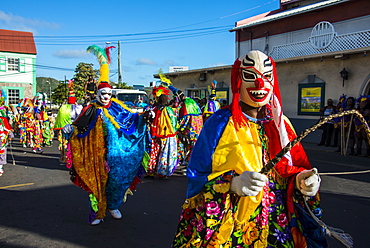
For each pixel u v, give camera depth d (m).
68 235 4.04
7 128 7.39
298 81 14.26
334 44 14.45
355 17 14.20
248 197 2.12
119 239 3.94
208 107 8.27
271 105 2.38
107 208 4.55
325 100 13.21
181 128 7.56
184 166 8.48
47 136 12.94
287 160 2.31
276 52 17.06
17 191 6.04
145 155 4.67
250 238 2.25
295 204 2.36
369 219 4.67
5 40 31.80
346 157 9.84
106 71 4.45
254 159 2.15
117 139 4.34
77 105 5.05
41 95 11.53
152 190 6.18
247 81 2.27
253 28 19.02
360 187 6.43
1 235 4.02
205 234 2.09
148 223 4.46
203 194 2.12
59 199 5.54
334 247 3.80
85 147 4.21
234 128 2.15
